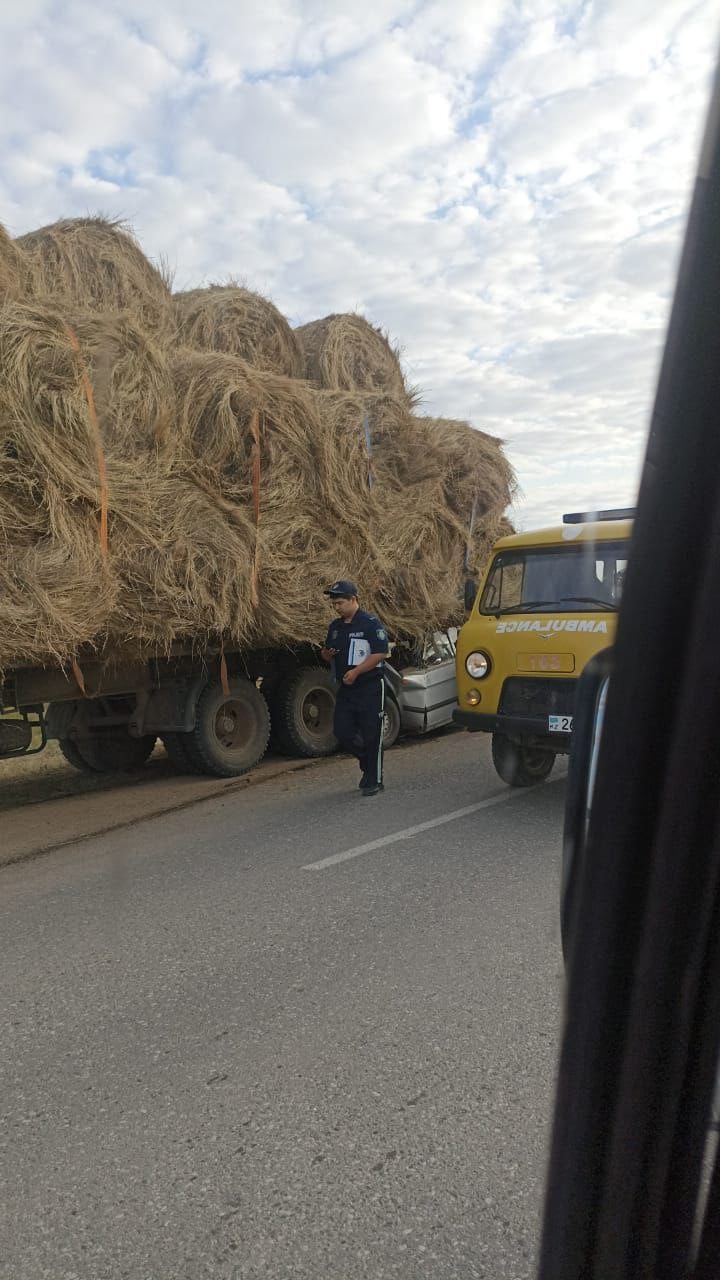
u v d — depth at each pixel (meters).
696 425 0.77
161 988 3.42
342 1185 2.23
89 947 3.87
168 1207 2.18
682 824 0.86
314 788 7.09
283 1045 2.93
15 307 5.71
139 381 6.25
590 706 1.18
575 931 0.96
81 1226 2.12
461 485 9.21
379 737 6.63
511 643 6.04
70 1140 2.47
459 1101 2.57
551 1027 2.97
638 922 0.90
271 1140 2.43
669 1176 0.93
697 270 0.74
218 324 8.00
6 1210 2.19
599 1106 0.96
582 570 6.05
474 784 6.87
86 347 5.95
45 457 5.52
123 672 6.92
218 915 4.18
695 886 0.87
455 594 8.98
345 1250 2.01
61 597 5.51
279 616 7.14
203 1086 2.71
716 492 0.78
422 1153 2.34
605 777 0.90
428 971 3.45
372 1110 2.54
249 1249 2.03
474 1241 2.02
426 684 8.60
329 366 8.61
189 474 6.60
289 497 7.25
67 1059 2.91
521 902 4.17
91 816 6.53
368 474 8.02
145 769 8.59
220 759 7.62
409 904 4.20
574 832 1.16
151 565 6.13
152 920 4.17
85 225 7.55
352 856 5.04
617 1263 0.96
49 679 6.44
